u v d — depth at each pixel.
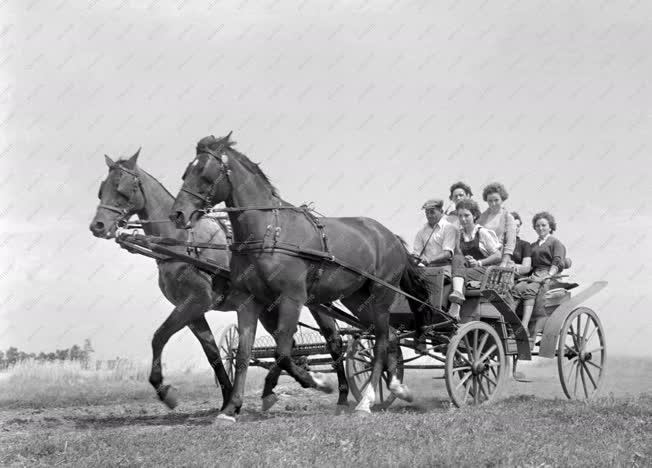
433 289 10.41
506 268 10.72
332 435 7.20
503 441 6.79
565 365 10.84
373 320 10.20
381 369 10.07
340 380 10.68
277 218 9.10
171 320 10.06
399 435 7.14
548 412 8.56
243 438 7.25
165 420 9.80
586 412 8.35
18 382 15.87
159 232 10.40
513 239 11.16
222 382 10.27
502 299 10.26
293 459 6.41
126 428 8.39
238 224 8.98
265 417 9.63
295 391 13.95
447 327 10.54
